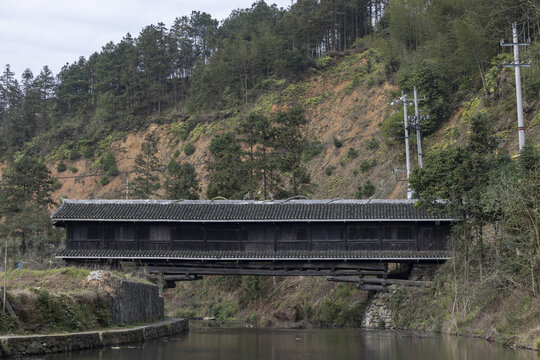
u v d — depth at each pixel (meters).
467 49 68.00
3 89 136.00
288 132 62.72
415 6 83.00
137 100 110.75
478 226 38.53
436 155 40.69
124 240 43.97
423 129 66.69
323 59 95.75
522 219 32.00
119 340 27.33
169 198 68.62
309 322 50.31
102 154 103.31
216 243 43.66
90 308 27.69
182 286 66.38
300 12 107.62
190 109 102.62
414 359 24.44
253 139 63.41
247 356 25.78
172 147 96.81
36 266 46.94
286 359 24.80
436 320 38.38
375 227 42.56
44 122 123.00
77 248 44.09
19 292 24.34
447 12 77.75
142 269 43.62
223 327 47.28
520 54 60.53
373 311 45.75
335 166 75.81
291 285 58.47
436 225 42.00
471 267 38.50
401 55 81.31
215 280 64.31
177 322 38.09
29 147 114.31
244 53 100.12
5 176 81.31
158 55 115.06
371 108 80.12
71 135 111.94
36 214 64.25
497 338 30.41
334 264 43.25
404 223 42.22
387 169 68.81
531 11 57.41
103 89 120.38
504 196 32.38
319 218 41.88
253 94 95.75
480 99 64.38
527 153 34.50
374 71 86.00
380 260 42.12
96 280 29.92
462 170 37.94
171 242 43.81
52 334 23.56
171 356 24.42
